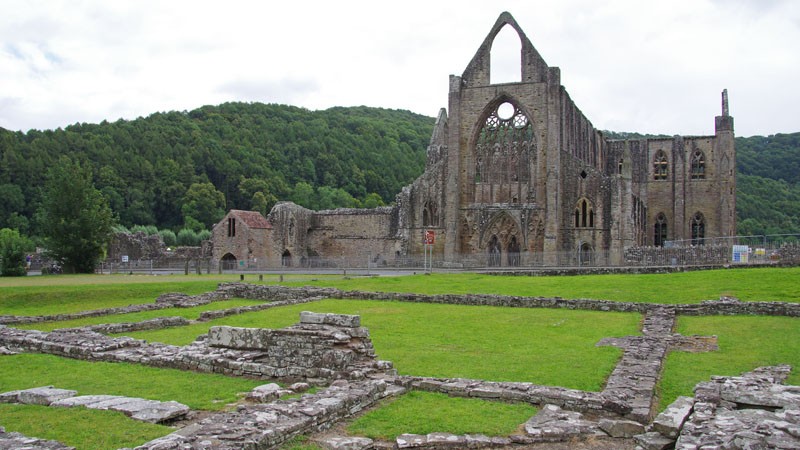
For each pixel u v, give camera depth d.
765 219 136.88
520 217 72.88
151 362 19.36
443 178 78.69
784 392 12.92
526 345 22.52
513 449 12.13
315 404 13.38
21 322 29.20
